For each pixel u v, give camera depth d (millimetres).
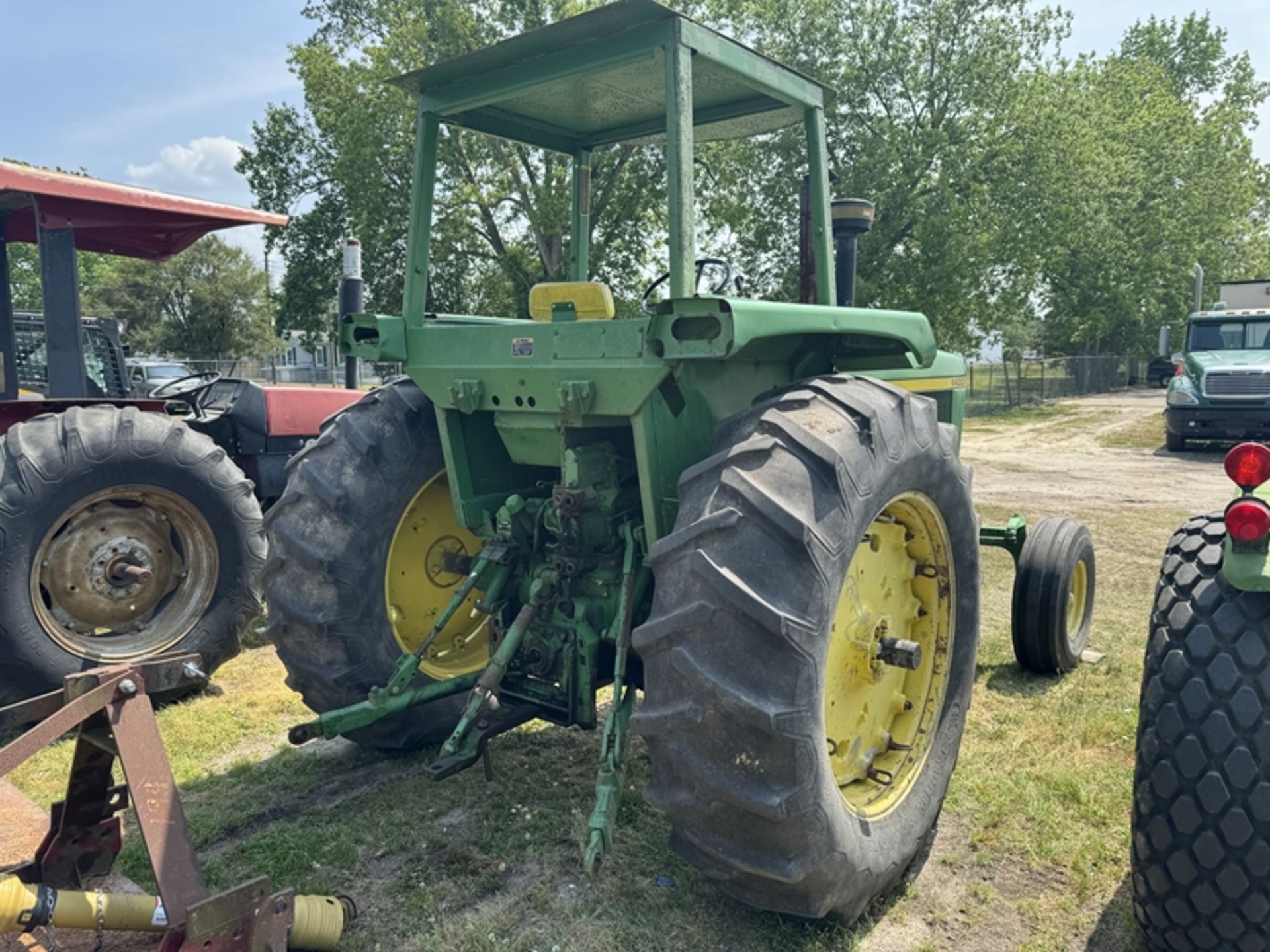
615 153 4188
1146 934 2295
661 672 2123
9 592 3920
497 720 2887
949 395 4719
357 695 3236
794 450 2201
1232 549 2160
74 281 4508
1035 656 4266
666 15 2422
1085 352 39562
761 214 21000
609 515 2910
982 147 23344
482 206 21891
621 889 2629
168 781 2033
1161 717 2186
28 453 3986
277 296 26203
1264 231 42250
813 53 22812
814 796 2104
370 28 25422
